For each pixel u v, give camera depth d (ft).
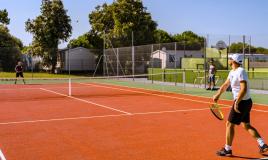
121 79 108.17
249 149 24.29
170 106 46.52
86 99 55.62
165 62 103.45
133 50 101.60
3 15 186.50
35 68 157.79
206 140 27.14
